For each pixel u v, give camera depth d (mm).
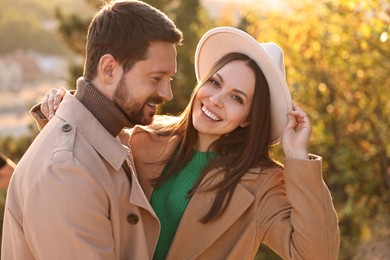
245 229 2756
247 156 2787
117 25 2439
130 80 2451
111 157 2463
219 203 2732
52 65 101562
